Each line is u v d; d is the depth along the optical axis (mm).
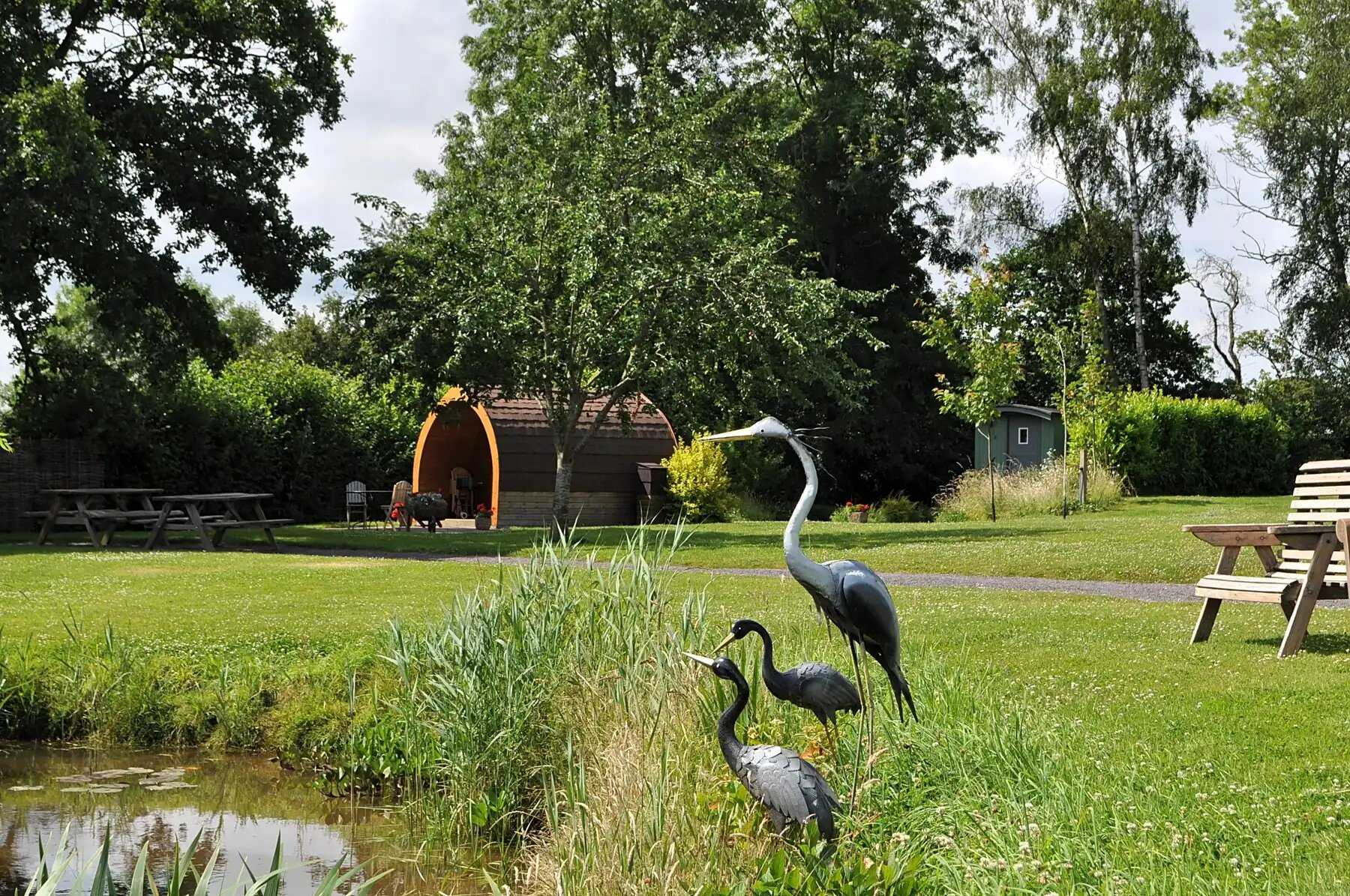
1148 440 38250
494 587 9953
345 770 9703
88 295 31719
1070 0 48188
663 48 37281
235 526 25562
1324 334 49156
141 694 11031
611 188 29562
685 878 5930
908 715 7656
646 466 35719
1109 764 6852
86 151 25812
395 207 30344
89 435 33125
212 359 31734
